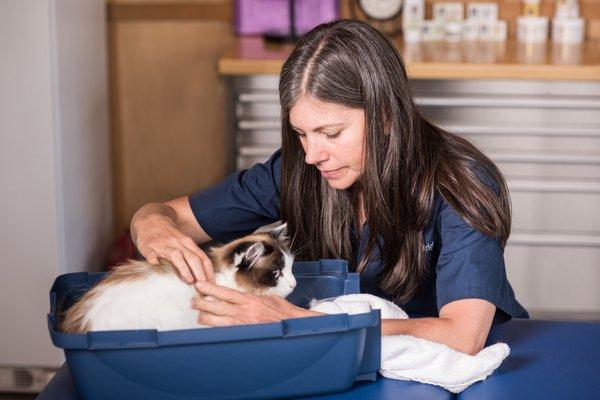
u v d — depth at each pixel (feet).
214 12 11.96
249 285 5.83
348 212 6.04
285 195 6.10
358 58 5.19
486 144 10.49
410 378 4.94
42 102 8.66
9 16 8.48
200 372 4.49
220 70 10.23
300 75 5.22
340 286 5.77
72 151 9.35
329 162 5.45
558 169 10.49
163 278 5.27
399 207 5.58
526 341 5.56
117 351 4.38
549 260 10.70
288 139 5.88
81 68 9.62
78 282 5.46
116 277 5.30
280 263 5.86
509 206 5.77
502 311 5.47
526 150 10.49
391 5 11.92
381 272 5.98
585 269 10.70
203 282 5.07
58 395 4.86
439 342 5.06
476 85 10.31
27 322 9.21
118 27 11.91
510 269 10.78
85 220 9.88
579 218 10.59
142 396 4.53
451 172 5.54
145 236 5.73
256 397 4.65
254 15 11.86
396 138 5.39
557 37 11.74
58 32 8.76
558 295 10.82
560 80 10.18
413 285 5.86
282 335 4.45
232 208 6.60
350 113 5.26
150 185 12.46
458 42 11.78
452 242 5.41
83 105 9.73
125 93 12.14
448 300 5.30
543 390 4.88
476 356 4.95
